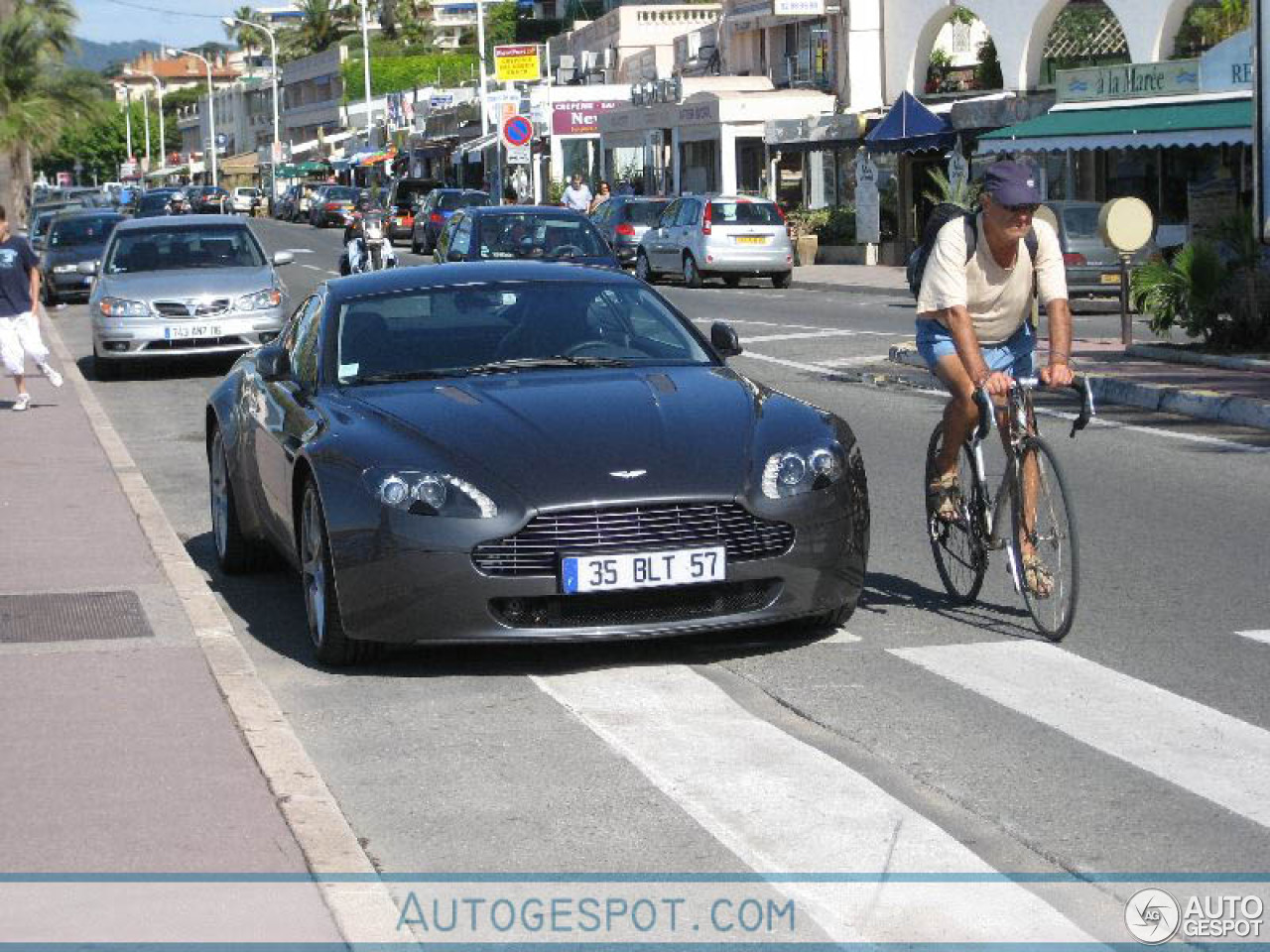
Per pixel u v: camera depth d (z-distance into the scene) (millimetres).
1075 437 13391
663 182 53094
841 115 42062
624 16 68375
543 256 22141
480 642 6770
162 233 21250
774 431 7168
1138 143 29062
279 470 7887
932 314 7465
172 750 5809
